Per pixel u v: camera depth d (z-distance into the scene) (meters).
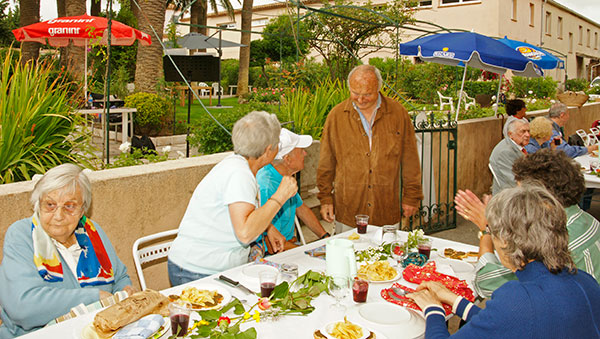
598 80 22.70
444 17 22.98
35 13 16.70
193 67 8.09
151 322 1.92
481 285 2.37
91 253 2.51
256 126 2.57
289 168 3.46
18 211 2.87
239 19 32.47
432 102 14.72
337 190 4.14
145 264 3.69
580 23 32.16
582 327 1.64
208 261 2.66
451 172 6.55
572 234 2.24
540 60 8.64
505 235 1.76
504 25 22.50
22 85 3.98
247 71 22.78
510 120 5.14
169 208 3.68
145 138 7.14
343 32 10.62
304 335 1.95
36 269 2.27
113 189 3.31
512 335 1.62
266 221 2.49
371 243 3.20
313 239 5.25
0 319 2.56
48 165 3.90
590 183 5.57
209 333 1.90
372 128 3.96
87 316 2.08
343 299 2.31
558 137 6.68
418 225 5.83
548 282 1.68
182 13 5.56
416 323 2.07
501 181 5.12
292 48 22.73
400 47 6.73
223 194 2.56
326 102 5.98
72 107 4.55
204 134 6.37
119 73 13.41
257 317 2.04
